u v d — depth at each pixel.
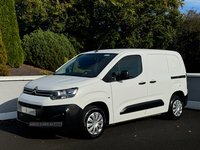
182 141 4.85
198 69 21.45
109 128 5.70
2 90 6.49
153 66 6.08
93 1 14.02
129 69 5.57
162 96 6.18
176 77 6.59
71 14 14.70
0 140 4.81
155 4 14.15
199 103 7.86
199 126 5.99
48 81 4.98
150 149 4.38
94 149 4.35
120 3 12.93
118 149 4.36
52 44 11.31
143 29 15.05
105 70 5.16
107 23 13.87
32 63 11.48
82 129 4.66
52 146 4.48
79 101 4.59
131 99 5.46
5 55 8.86
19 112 4.95
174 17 15.22
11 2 10.15
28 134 5.19
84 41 15.28
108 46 14.74
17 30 10.32
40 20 13.87
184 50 21.20
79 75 5.34
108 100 5.04
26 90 5.05
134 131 5.49
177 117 6.59
